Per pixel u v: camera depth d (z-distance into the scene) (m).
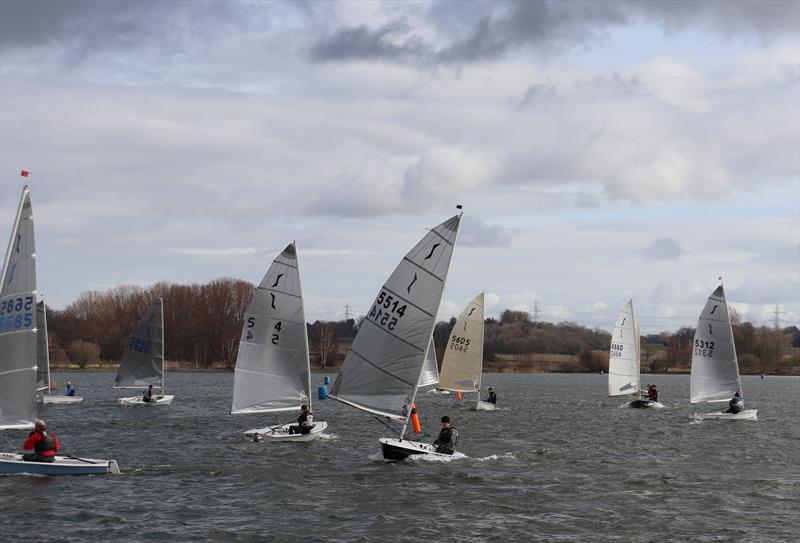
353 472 36.91
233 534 26.78
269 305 47.28
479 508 30.36
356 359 39.12
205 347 193.38
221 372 190.00
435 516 29.16
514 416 70.31
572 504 31.23
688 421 66.31
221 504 30.61
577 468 39.38
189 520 28.33
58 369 186.88
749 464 41.66
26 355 34.69
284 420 62.47
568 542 26.30
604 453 45.22
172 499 31.25
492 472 37.44
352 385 39.16
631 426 61.53
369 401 38.91
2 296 34.41
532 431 57.44
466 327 76.56
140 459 40.81
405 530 27.41
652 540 26.59
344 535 26.78
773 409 86.31
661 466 40.50
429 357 95.06
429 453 40.22
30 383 34.75
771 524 28.59
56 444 35.66
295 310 47.47
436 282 37.88
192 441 47.97
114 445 46.28
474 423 63.28
